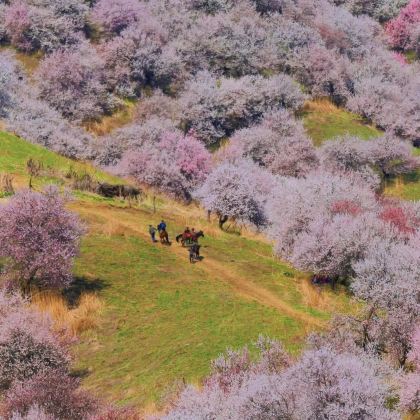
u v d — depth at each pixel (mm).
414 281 69000
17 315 58562
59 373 54906
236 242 102438
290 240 94938
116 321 69938
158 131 159625
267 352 55875
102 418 48812
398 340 63094
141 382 58469
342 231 86500
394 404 52156
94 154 154875
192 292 77938
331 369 47906
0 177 103250
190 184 141750
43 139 147250
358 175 159500
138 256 86375
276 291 82188
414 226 104562
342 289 85938
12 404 48625
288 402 46812
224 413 46906
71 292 74562
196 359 62219
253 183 118375
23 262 70688
